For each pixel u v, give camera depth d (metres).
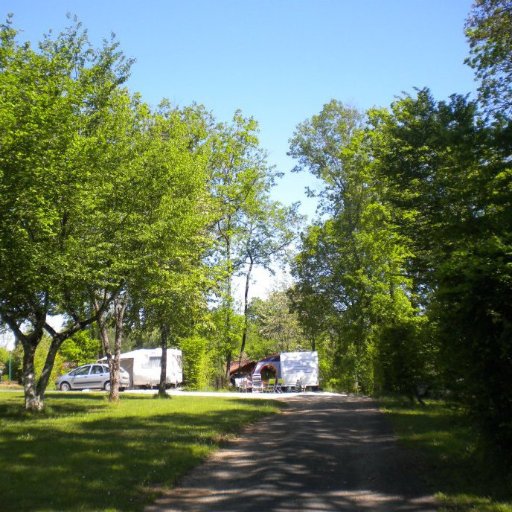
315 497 7.03
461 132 11.04
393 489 7.27
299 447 10.77
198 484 7.88
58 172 13.99
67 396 25.72
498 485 6.68
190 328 25.23
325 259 37.53
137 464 8.75
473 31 14.75
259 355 61.19
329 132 36.62
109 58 17.62
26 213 13.36
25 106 13.27
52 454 9.53
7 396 25.34
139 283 18.50
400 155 14.39
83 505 6.42
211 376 43.41
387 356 19.61
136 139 18.89
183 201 18.66
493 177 10.84
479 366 6.90
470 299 6.87
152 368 39.12
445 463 8.44
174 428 13.04
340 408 19.34
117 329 22.61
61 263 14.67
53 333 18.05
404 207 14.20
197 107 32.19
